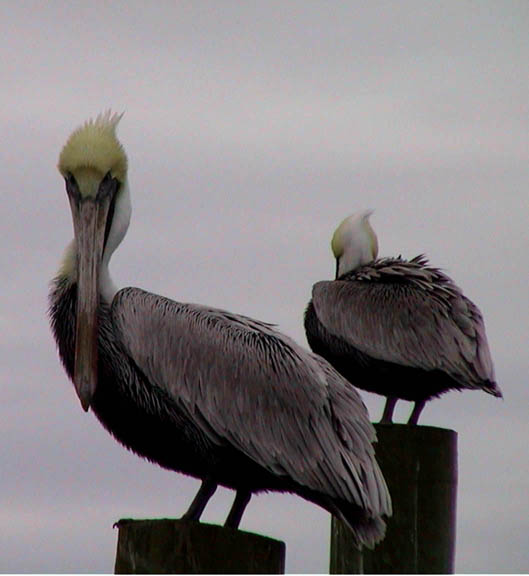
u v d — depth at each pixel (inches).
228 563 358.9
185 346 482.3
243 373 479.8
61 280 487.2
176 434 483.2
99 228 471.5
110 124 489.4
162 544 361.1
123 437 491.8
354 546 461.7
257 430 474.3
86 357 456.1
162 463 490.0
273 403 475.2
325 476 462.3
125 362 482.0
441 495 474.3
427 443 476.1
